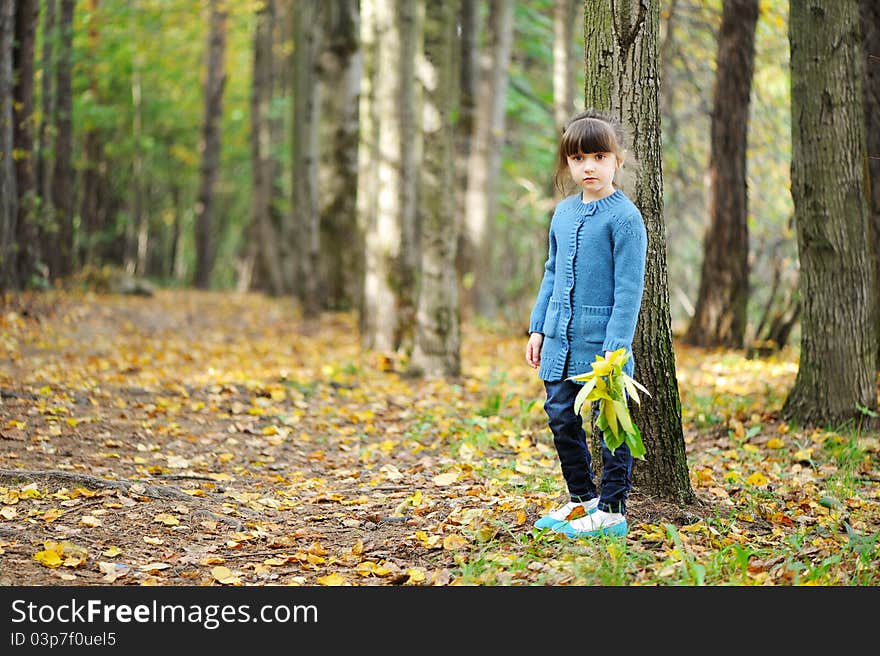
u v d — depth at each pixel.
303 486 5.64
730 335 12.35
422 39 9.75
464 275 18.05
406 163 11.42
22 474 4.99
